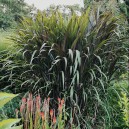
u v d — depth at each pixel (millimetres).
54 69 3939
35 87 3957
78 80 3645
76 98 3648
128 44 4348
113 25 4074
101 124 3832
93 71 3723
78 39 3900
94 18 4172
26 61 4094
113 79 4250
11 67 4301
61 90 3914
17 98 4305
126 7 7027
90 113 3893
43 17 4059
